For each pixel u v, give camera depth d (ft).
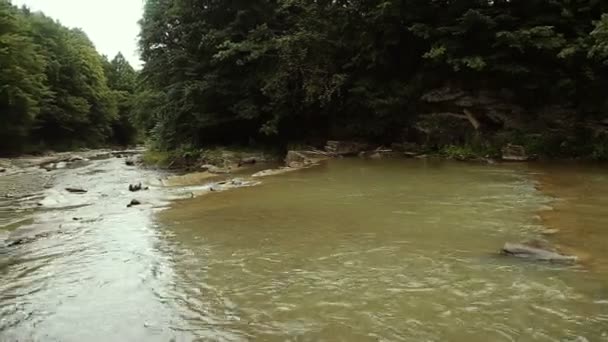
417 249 23.15
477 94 68.80
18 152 151.12
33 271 22.52
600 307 15.60
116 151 186.70
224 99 89.10
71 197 48.57
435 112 72.74
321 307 16.65
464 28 64.13
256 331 14.99
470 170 52.29
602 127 58.95
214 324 15.66
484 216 29.60
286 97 81.00
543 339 13.58
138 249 25.80
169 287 19.47
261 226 29.86
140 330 15.49
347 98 80.84
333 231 27.58
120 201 44.19
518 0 64.69
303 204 36.78
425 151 71.36
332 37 82.02
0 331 15.96
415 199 36.37
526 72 62.90
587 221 27.22
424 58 72.18
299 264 21.70
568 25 61.87
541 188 38.96
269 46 80.07
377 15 72.33
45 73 181.27
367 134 80.64
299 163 67.92
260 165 76.79
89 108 203.51
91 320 16.51
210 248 25.25
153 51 98.63
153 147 119.75
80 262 23.75
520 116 65.98
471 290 17.53
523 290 17.31
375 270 20.34
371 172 53.98
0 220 37.01
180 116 93.91
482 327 14.53
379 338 14.12
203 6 91.30
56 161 122.62
